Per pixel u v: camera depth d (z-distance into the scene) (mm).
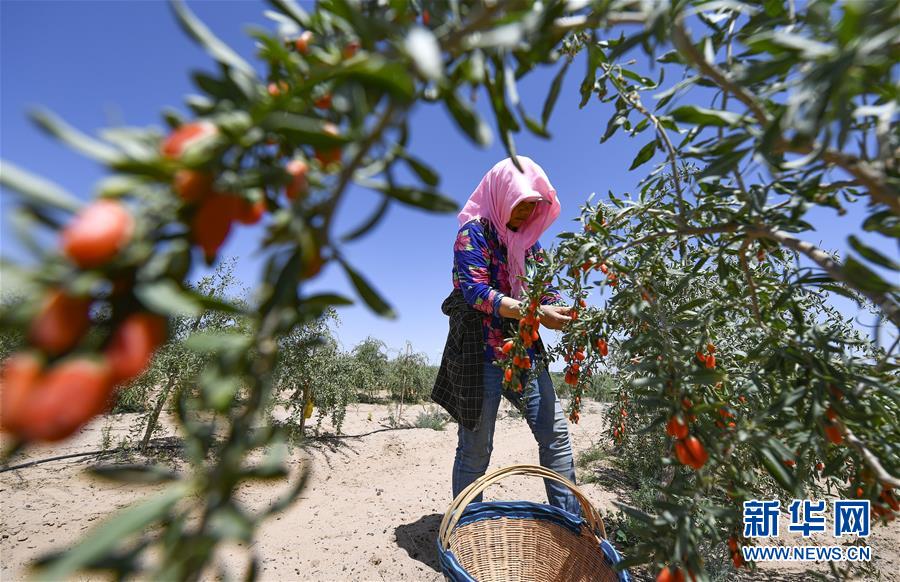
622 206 1746
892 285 752
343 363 6938
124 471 440
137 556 381
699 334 1396
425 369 13406
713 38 1088
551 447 2736
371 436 7000
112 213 385
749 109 732
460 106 514
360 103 452
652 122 1329
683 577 917
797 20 873
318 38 649
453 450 6086
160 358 4492
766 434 1029
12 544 2812
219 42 531
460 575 1730
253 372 458
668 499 1067
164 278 421
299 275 465
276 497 3830
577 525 2254
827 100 563
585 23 654
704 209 1267
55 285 369
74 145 377
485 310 2555
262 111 433
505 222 2730
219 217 439
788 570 2742
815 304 1957
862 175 690
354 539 3010
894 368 1191
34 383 374
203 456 481
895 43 549
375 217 558
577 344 2035
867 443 1144
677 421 1024
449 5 604
